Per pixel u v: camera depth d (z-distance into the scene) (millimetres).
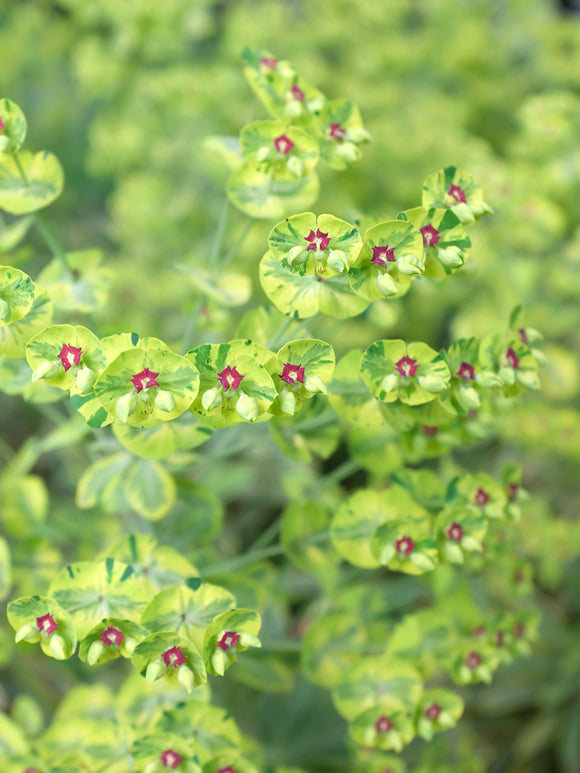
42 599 314
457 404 334
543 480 633
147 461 368
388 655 359
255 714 485
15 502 389
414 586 444
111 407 303
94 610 323
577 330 653
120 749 347
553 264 598
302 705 495
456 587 381
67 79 910
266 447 584
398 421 340
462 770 430
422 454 361
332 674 377
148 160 716
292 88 352
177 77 627
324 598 442
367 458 367
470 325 589
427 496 358
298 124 352
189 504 381
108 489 368
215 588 323
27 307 311
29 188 348
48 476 670
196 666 316
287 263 310
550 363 579
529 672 542
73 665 453
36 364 308
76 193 867
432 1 833
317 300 322
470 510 341
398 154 662
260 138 343
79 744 356
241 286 371
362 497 349
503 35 880
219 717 344
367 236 309
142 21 634
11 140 333
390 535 343
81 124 883
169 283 618
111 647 321
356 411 339
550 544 511
